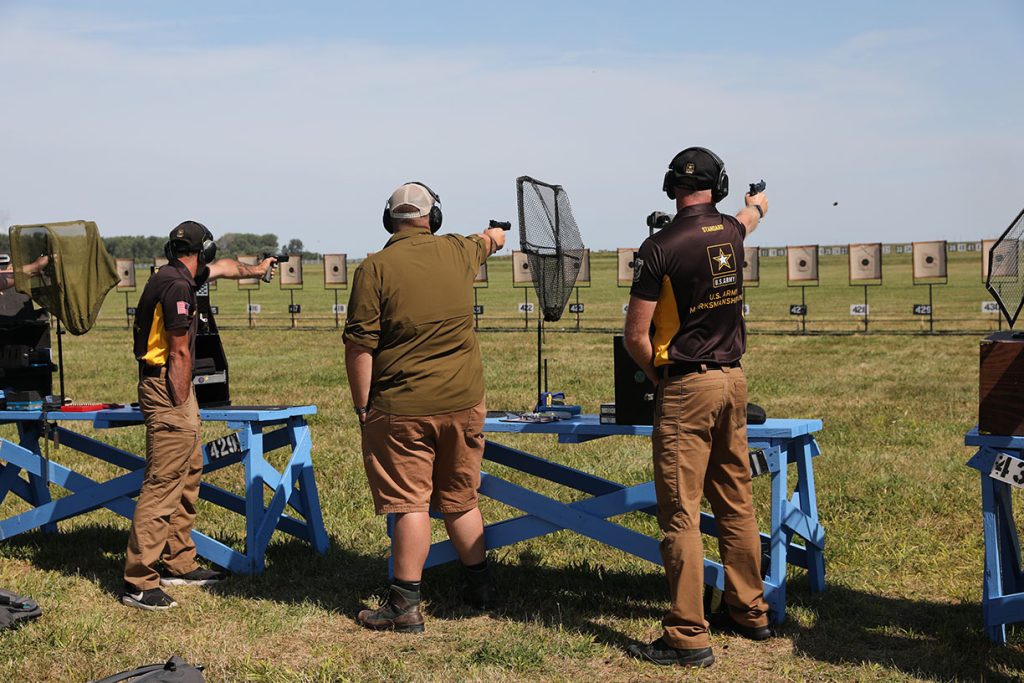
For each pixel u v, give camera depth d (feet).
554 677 12.77
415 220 14.29
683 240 12.62
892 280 177.68
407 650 13.74
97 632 14.33
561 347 64.75
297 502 18.83
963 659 13.09
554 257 15.84
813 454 16.02
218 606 15.64
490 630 14.52
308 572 17.52
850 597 15.80
